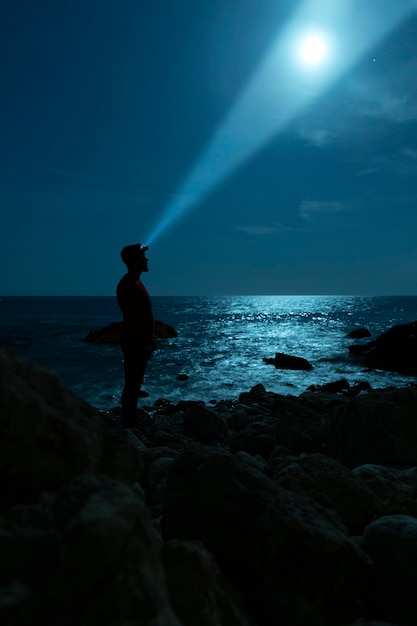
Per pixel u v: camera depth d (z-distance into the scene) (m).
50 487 1.53
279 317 75.94
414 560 1.95
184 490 2.32
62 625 1.06
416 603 1.84
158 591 1.15
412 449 4.40
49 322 54.88
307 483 2.88
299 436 5.43
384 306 147.00
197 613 1.48
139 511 1.31
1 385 1.58
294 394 14.47
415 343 20.67
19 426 1.55
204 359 22.86
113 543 1.17
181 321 61.50
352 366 21.45
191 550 1.65
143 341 6.51
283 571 1.81
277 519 1.88
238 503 2.02
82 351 25.64
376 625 1.71
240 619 1.58
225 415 8.77
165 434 6.32
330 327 51.28
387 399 4.80
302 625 1.70
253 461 3.58
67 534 1.20
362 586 1.88
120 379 16.28
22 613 1.08
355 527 2.74
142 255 6.50
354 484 2.90
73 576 1.12
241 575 1.88
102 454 1.78
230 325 53.53
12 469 1.49
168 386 15.52
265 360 22.06
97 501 1.30
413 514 2.86
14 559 1.20
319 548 1.82
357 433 4.70
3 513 1.38
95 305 150.88
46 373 1.85
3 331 39.34
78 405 1.85
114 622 1.06
